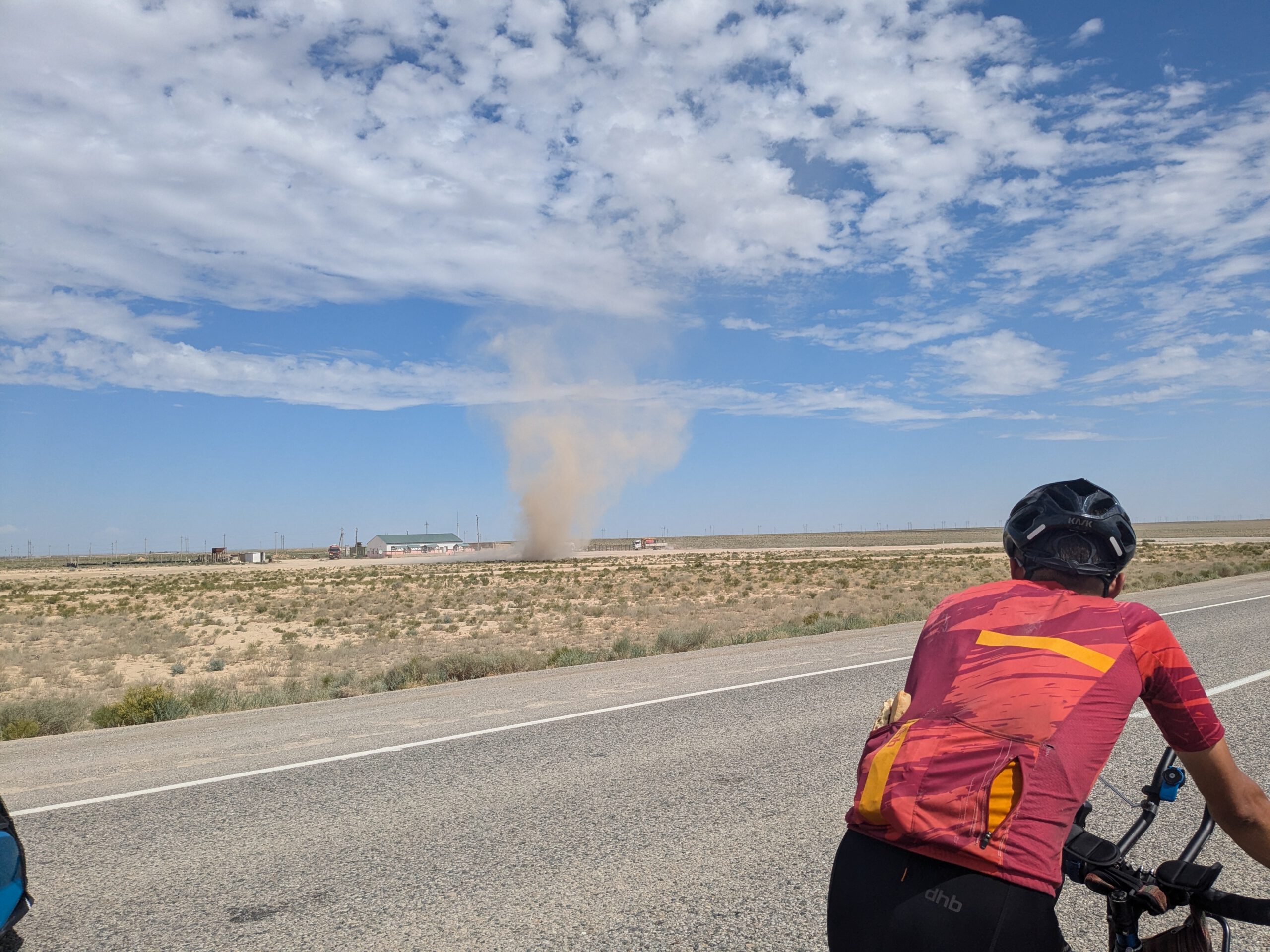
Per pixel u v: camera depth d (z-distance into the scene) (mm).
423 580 72125
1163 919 4109
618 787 6539
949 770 1944
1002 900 1838
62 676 23703
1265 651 12422
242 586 70688
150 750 9133
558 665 17219
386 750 8211
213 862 5219
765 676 11984
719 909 4250
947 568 67625
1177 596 23391
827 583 52406
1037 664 2039
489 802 6258
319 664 25094
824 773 6719
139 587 71188
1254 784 2053
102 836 5816
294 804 6441
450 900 4492
